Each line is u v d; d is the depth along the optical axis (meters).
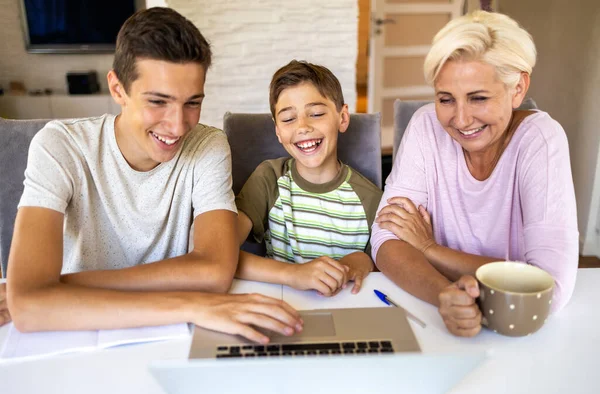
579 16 2.75
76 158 1.04
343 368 0.62
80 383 0.71
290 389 0.64
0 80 4.37
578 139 2.80
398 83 4.62
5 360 0.76
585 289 0.98
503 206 1.09
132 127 0.96
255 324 0.82
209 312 0.84
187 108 0.94
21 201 0.97
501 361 0.76
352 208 1.34
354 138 1.46
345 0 3.19
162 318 0.84
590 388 0.70
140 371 0.74
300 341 0.79
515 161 1.06
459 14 4.53
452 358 0.63
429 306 0.93
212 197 1.10
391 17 4.42
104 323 0.84
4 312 0.89
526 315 0.78
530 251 0.96
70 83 4.23
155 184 1.10
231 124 1.45
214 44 3.14
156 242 1.15
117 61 0.92
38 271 0.88
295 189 1.34
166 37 0.87
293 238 1.32
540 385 0.70
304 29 3.20
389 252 1.06
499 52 0.90
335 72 3.30
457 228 1.15
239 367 0.62
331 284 0.97
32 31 4.21
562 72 2.95
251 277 1.04
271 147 1.46
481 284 0.81
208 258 0.99
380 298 0.96
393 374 0.63
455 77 0.93
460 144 1.05
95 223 1.10
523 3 3.45
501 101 0.94
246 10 3.12
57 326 0.84
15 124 1.27
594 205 2.68
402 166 1.19
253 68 3.23
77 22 4.21
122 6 4.20
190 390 0.63
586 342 0.81
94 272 0.94
